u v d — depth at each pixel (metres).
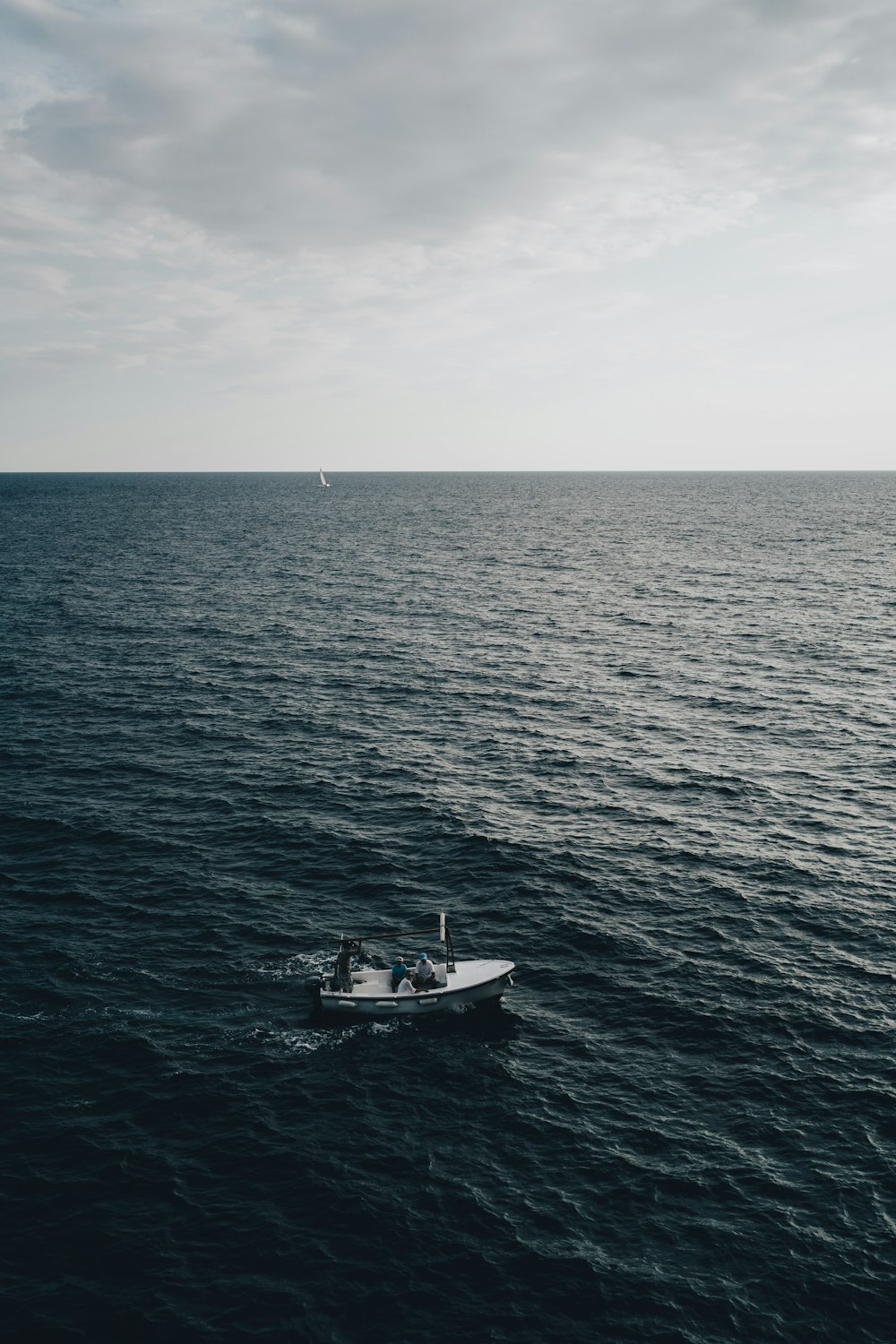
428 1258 22.53
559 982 34.03
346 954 33.09
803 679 71.81
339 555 152.75
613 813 47.97
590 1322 20.88
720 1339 20.45
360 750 57.00
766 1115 27.20
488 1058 30.03
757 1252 22.64
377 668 76.06
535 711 64.81
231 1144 26.11
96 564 135.50
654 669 75.19
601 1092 28.34
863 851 43.50
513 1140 26.44
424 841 44.81
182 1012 32.03
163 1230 23.19
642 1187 24.64
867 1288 21.62
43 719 62.00
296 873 41.72
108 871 41.47
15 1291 21.36
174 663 76.88
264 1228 23.33
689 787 51.16
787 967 34.50
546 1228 23.39
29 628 89.00
